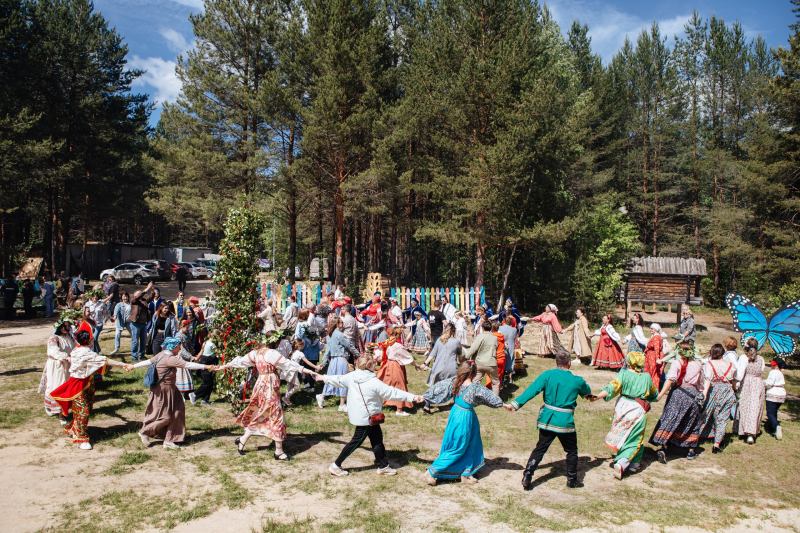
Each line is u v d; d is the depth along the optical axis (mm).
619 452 6305
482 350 9180
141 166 37281
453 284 33219
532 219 26078
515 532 4715
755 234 25906
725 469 6602
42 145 22953
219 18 25984
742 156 34062
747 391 7770
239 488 5500
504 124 21125
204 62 26078
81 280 20094
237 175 25500
